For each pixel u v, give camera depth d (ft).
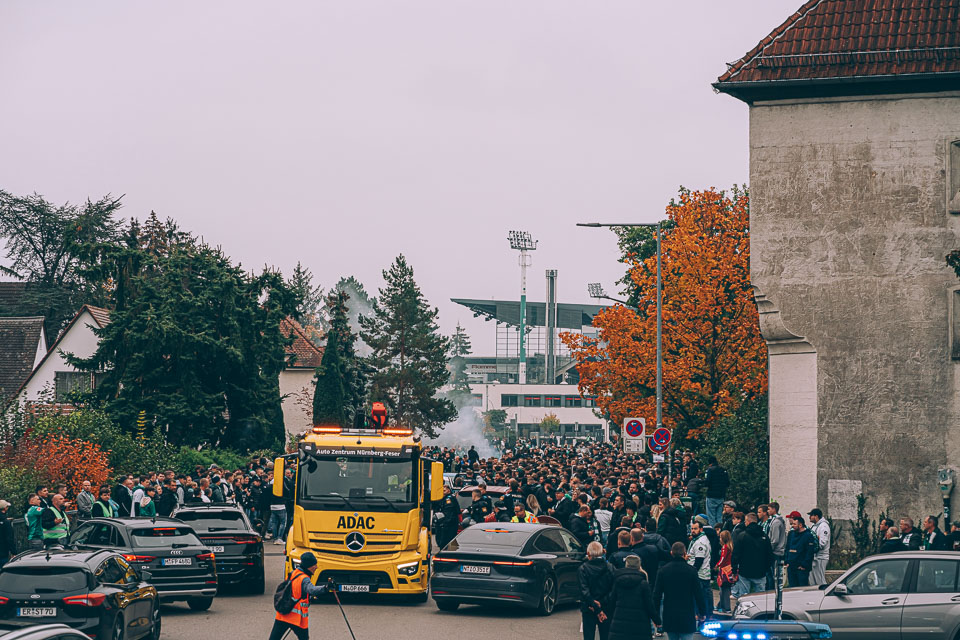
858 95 92.68
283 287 159.12
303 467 72.84
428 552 74.54
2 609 48.85
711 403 134.21
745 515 69.46
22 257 285.02
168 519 68.54
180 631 59.77
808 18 96.07
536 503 81.05
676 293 136.67
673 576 48.55
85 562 50.93
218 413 149.07
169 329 141.90
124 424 141.90
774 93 94.32
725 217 141.90
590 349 143.33
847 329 92.22
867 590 52.54
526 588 66.49
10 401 113.80
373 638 57.72
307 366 237.66
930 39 91.50
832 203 93.04
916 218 91.04
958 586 51.06
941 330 90.02
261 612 67.56
